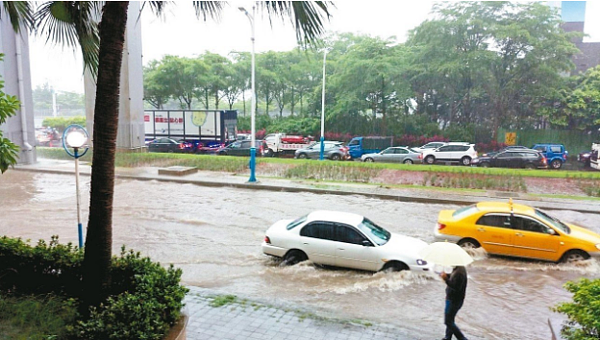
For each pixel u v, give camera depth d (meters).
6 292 6.38
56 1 7.89
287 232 11.45
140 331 5.11
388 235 11.54
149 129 42.44
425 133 51.38
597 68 47.16
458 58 45.22
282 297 9.61
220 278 10.70
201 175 25.84
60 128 65.38
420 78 48.06
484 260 12.21
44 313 5.53
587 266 11.59
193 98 69.94
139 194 20.86
